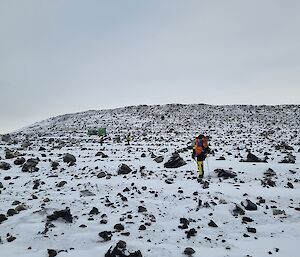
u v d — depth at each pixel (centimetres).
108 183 1400
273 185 1330
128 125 5719
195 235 850
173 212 1023
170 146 3017
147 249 764
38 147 2958
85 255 731
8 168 1823
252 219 962
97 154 2359
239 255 735
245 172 1542
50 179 1519
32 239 818
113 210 1040
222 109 6988
